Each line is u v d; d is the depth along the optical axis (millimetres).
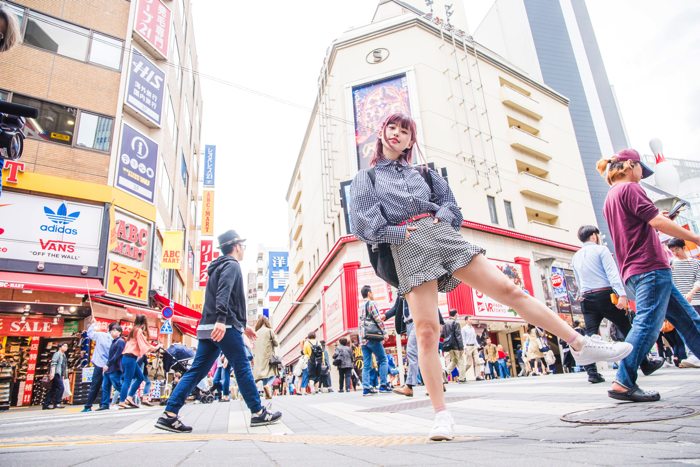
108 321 11945
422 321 1766
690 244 9500
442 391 1747
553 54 85438
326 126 23094
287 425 3082
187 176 24031
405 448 1354
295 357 34906
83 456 1157
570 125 30062
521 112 26609
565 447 1218
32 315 11250
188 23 23859
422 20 22562
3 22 1684
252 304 69688
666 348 8180
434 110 20969
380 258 1899
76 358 11789
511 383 6891
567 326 1770
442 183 1991
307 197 31844
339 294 19188
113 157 12969
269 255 54188
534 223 23000
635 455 1021
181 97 21062
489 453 1144
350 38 22562
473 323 17266
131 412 5938
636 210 2658
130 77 14117
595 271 4285
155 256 14609
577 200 27531
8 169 11031
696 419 1714
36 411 8523
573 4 91375
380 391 7402
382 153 2061
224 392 10180
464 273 1763
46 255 11141
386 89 21266
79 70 13141
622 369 2602
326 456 1183
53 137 12172
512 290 1718
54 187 11633
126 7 14703
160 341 14297
